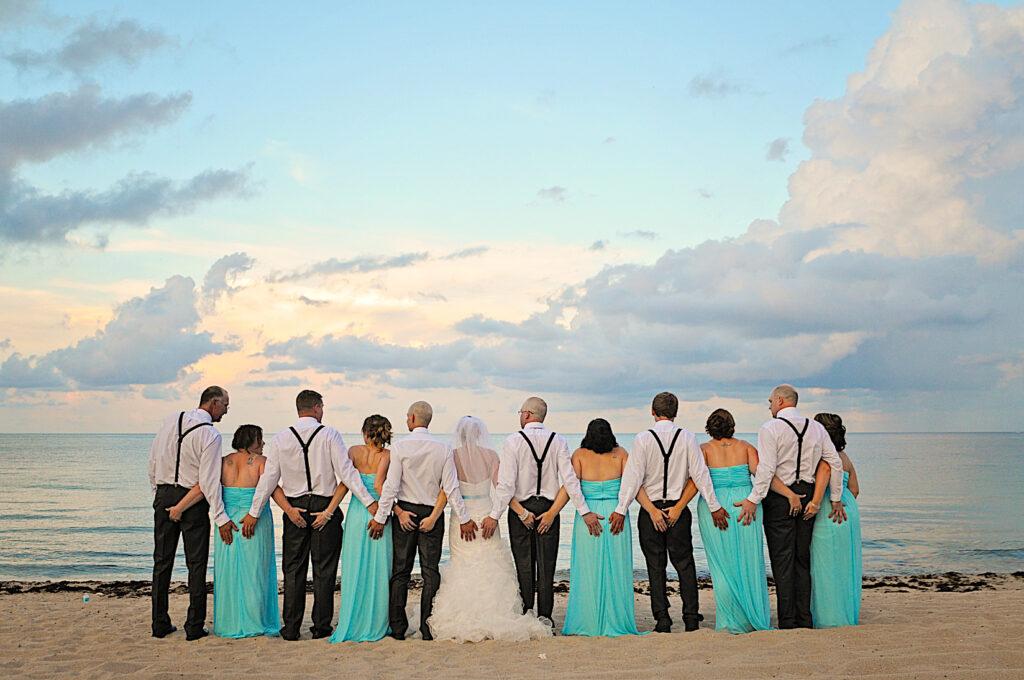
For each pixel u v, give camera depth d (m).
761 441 6.75
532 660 5.81
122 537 22.56
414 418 7.07
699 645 6.00
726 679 4.99
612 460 7.07
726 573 6.77
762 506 6.93
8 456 84.31
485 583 6.81
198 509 7.07
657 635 6.52
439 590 6.90
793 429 6.68
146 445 136.62
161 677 5.45
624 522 6.89
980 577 13.10
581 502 6.87
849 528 6.80
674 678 5.05
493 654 6.09
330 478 7.01
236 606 7.04
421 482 6.91
